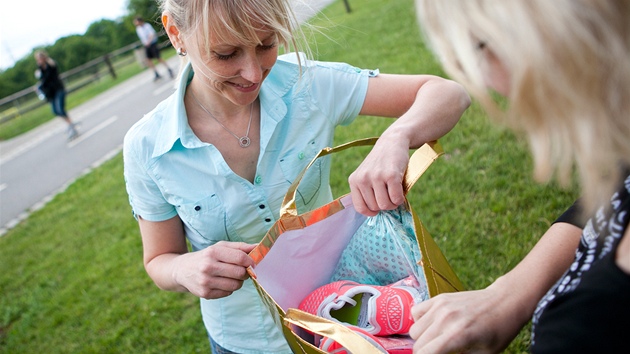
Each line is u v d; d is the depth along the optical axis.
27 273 4.91
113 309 3.79
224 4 1.09
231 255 1.21
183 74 1.36
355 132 4.85
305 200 1.51
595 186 0.67
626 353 0.66
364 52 7.28
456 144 3.86
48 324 3.92
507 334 0.89
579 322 0.69
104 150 9.52
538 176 0.70
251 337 1.61
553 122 0.64
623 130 0.61
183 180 1.40
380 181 1.15
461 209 3.17
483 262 2.71
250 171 1.44
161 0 1.26
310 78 1.46
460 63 0.71
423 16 0.73
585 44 0.57
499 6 0.62
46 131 14.16
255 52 1.19
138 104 13.02
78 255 4.90
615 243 0.69
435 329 0.87
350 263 1.46
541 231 2.75
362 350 1.00
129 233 4.96
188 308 3.54
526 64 0.60
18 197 8.29
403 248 1.30
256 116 1.43
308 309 1.36
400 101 1.47
